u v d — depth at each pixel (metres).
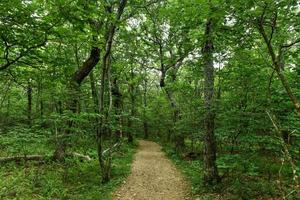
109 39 12.50
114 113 15.95
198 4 7.35
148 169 17.09
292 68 9.52
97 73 24.25
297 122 9.77
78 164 15.44
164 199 10.91
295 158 11.20
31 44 6.20
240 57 10.30
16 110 23.73
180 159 20.58
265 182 11.01
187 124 18.03
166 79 25.52
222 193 10.70
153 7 20.42
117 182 12.83
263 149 10.85
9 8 5.42
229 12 6.48
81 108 16.05
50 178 12.29
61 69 7.74
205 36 8.28
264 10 5.90
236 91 10.77
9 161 14.66
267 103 9.55
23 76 7.61
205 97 11.83
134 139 39.09
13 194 10.23
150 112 38.91
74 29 6.41
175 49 21.61
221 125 11.77
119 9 12.48
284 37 7.80
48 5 6.00
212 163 11.63
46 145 18.67
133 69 33.31
